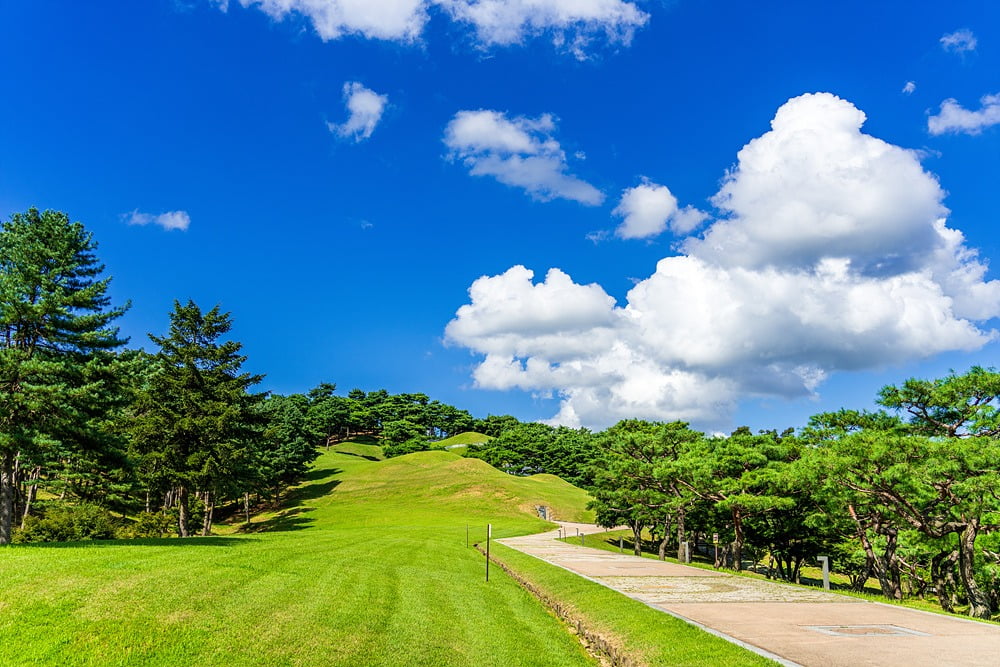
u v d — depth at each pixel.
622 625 14.62
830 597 18.52
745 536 41.69
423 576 23.05
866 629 13.27
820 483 26.06
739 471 33.47
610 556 34.59
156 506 59.47
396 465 107.50
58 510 42.78
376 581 20.33
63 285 27.83
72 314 27.00
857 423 30.70
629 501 46.25
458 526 61.47
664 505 39.31
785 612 15.49
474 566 28.80
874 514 28.83
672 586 20.83
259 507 84.19
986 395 24.77
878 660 10.51
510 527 62.59
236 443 45.22
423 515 77.00
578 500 97.25
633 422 66.06
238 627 13.11
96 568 16.77
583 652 14.49
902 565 32.09
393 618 15.58
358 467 108.94
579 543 48.97
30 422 24.67
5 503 25.09
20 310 25.39
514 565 28.05
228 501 81.56
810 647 11.50
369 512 78.56
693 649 11.84
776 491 31.72
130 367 27.94
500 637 15.03
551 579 22.73
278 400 102.19
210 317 45.00
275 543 28.44
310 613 14.77
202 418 41.53
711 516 40.25
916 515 24.12
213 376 43.94
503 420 186.62
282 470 78.69
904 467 21.88
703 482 32.59
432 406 180.38
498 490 88.81
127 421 40.06
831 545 41.59
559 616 18.27
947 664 10.23
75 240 28.86
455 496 86.25
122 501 46.69
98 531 39.16
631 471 40.56
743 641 12.01
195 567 18.14
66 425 24.97
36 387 23.02
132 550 21.41
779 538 39.28
